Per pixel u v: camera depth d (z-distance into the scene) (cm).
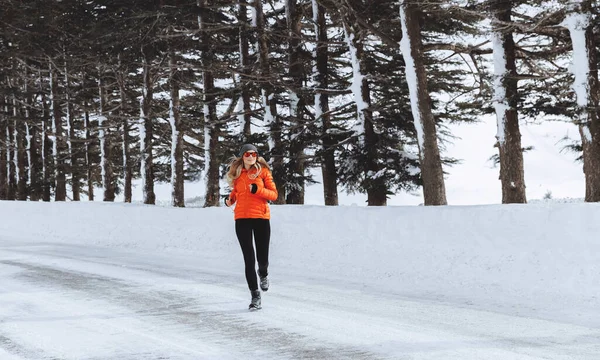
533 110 1598
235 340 503
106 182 3147
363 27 1930
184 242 1283
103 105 3097
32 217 1911
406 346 471
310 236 1116
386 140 1933
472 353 448
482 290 718
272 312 613
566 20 1420
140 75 2952
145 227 1487
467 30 1842
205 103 2453
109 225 1593
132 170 3475
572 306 621
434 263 862
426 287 752
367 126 1919
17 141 3966
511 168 1653
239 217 648
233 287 776
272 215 1320
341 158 1928
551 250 799
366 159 1855
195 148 2975
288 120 2173
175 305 664
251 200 649
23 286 814
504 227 927
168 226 1453
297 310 621
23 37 2922
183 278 859
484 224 962
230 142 2509
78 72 3228
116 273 920
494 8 1580
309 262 977
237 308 639
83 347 496
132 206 1972
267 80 2109
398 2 1698
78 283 832
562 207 948
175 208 1759
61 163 3597
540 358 433
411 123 1956
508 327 535
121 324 577
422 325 545
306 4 2402
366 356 445
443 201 1623
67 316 622
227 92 2309
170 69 2381
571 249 786
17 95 3431
